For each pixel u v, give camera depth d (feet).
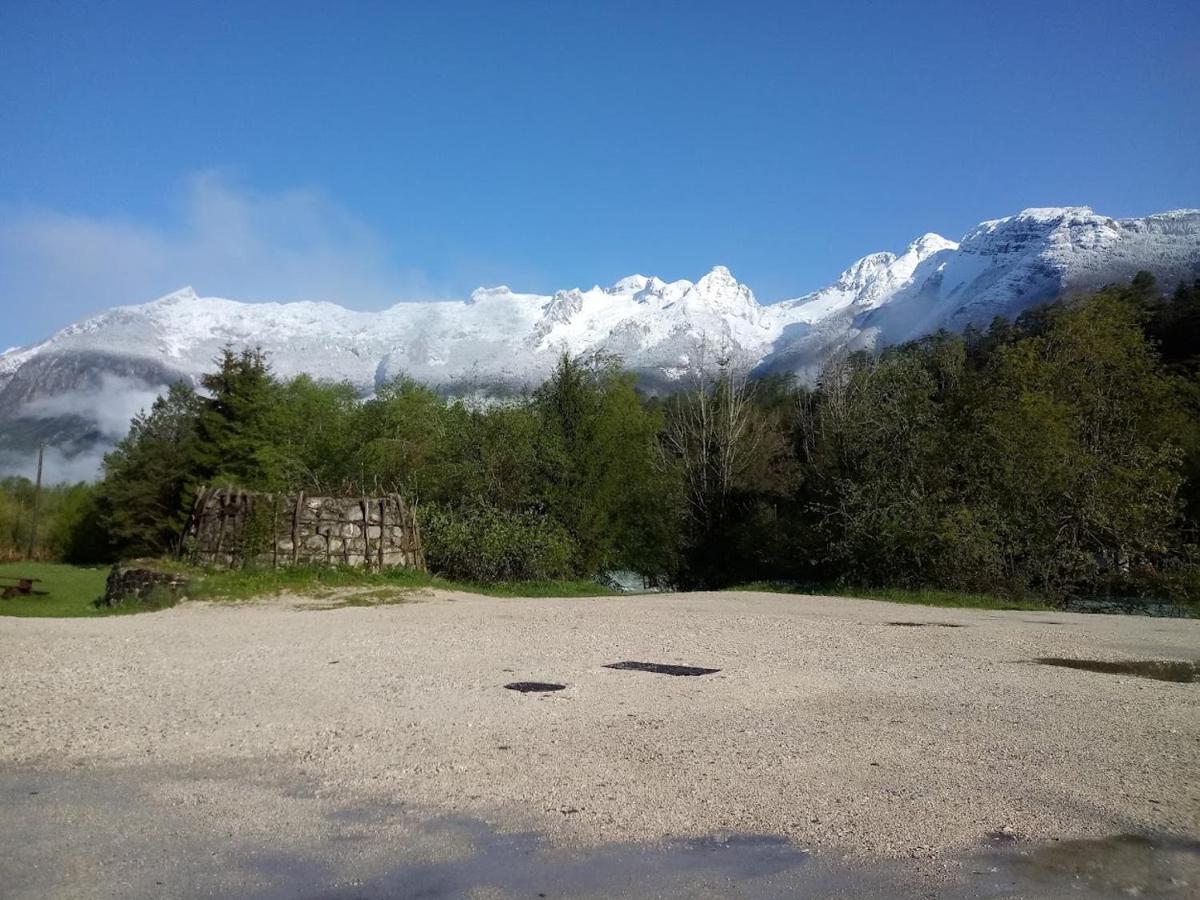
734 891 12.70
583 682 27.25
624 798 16.38
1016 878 13.23
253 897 12.28
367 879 12.94
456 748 19.48
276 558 63.46
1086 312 98.89
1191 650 38.47
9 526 205.77
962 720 22.70
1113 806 16.19
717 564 121.29
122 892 12.34
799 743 20.11
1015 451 81.71
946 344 132.05
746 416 138.21
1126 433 91.35
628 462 97.50
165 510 154.51
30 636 38.45
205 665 30.45
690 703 24.23
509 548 78.48
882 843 14.46
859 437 92.58
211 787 16.87
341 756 18.84
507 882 12.90
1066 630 46.32
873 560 80.38
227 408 135.85
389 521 68.54
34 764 18.24
